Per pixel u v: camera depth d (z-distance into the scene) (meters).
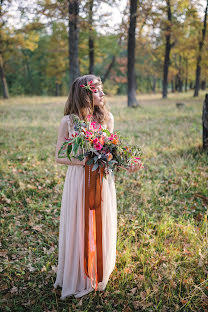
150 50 23.91
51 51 28.75
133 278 2.66
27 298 2.45
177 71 31.64
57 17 10.27
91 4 10.15
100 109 2.38
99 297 2.47
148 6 10.84
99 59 28.83
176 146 6.81
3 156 6.02
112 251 2.47
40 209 3.91
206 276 2.66
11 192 4.35
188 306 2.34
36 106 16.92
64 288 2.45
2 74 26.36
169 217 3.60
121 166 2.27
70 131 2.22
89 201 2.22
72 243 2.36
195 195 4.27
